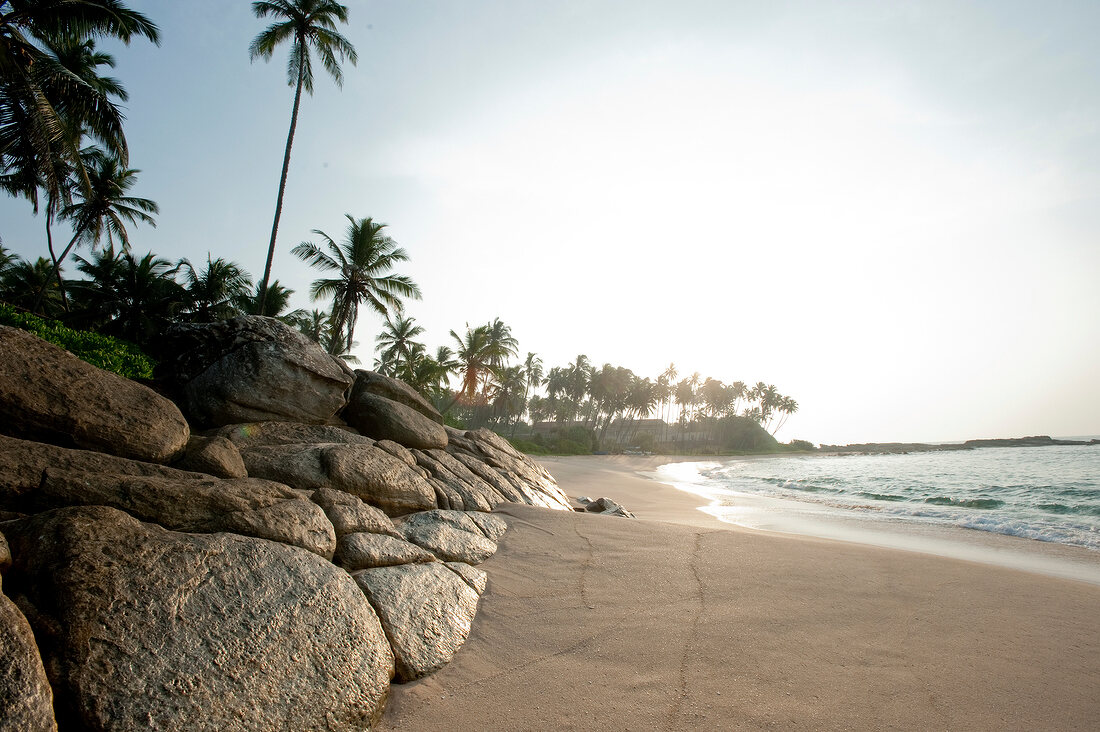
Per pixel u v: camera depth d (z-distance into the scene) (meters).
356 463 6.68
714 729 3.54
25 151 18.92
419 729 3.57
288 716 3.27
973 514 15.57
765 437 109.00
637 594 5.62
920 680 4.17
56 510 3.82
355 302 31.31
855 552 7.44
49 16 16.52
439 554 5.93
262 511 4.67
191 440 6.00
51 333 15.99
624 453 79.56
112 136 18.33
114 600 3.34
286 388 8.12
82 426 5.00
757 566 6.58
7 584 3.34
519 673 4.20
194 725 3.00
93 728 2.84
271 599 3.84
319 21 24.23
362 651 3.86
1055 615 5.51
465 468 9.27
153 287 31.39
